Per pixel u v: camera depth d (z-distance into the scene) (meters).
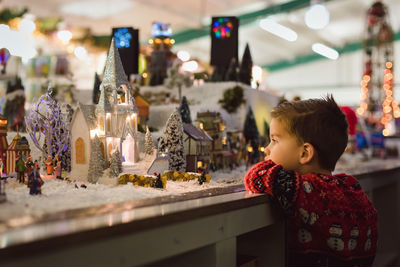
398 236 3.09
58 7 8.70
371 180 2.40
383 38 4.72
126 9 9.05
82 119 1.55
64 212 0.88
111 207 0.95
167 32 3.34
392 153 4.58
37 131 1.79
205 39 11.73
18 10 4.84
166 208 0.94
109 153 1.59
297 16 10.55
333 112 1.23
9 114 2.49
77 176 1.53
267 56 14.77
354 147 4.38
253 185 1.26
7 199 1.05
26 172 1.36
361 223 1.16
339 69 14.56
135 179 1.43
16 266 0.62
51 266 0.67
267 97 3.21
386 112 4.78
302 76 15.20
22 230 0.70
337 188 1.16
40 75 4.07
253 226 1.20
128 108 1.66
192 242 0.97
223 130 2.46
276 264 1.36
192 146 2.01
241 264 1.29
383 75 4.76
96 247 0.74
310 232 1.17
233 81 3.05
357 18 10.96
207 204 1.01
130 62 2.46
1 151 1.47
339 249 1.13
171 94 3.05
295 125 1.23
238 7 9.84
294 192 1.14
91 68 7.16
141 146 1.93
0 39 3.96
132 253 0.81
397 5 10.22
